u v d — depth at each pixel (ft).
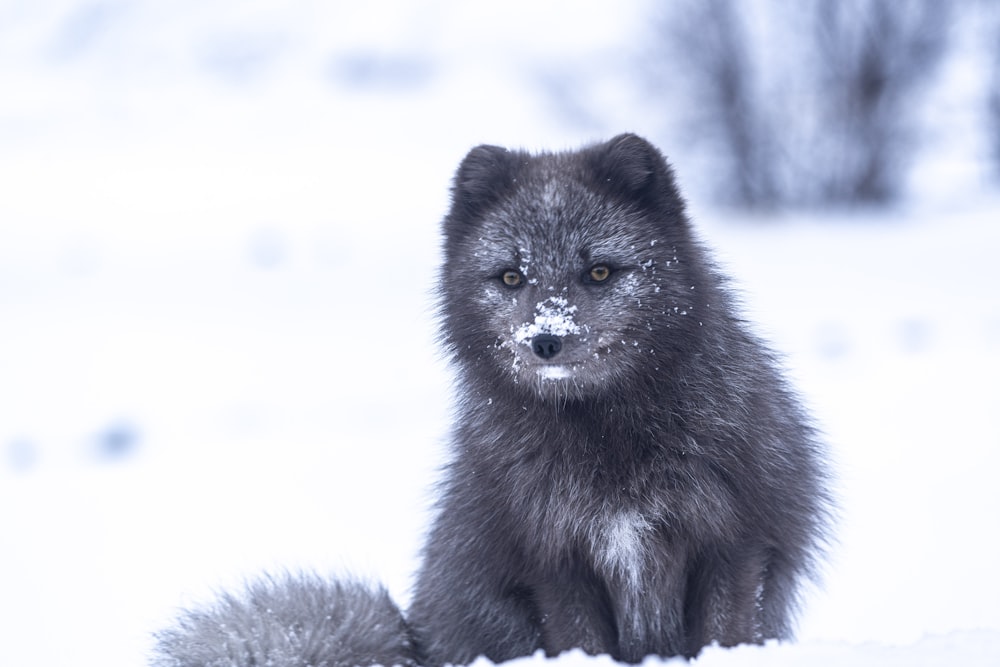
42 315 97.30
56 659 31.27
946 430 50.21
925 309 75.61
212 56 490.49
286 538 42.29
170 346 82.74
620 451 20.93
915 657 15.47
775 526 21.03
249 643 21.52
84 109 302.45
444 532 23.18
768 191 124.67
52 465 59.36
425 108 270.05
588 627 21.36
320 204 155.84
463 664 22.85
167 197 169.07
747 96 123.85
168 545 43.32
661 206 22.22
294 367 74.64
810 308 78.23
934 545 35.32
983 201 121.19
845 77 122.72
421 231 129.18
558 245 21.48
